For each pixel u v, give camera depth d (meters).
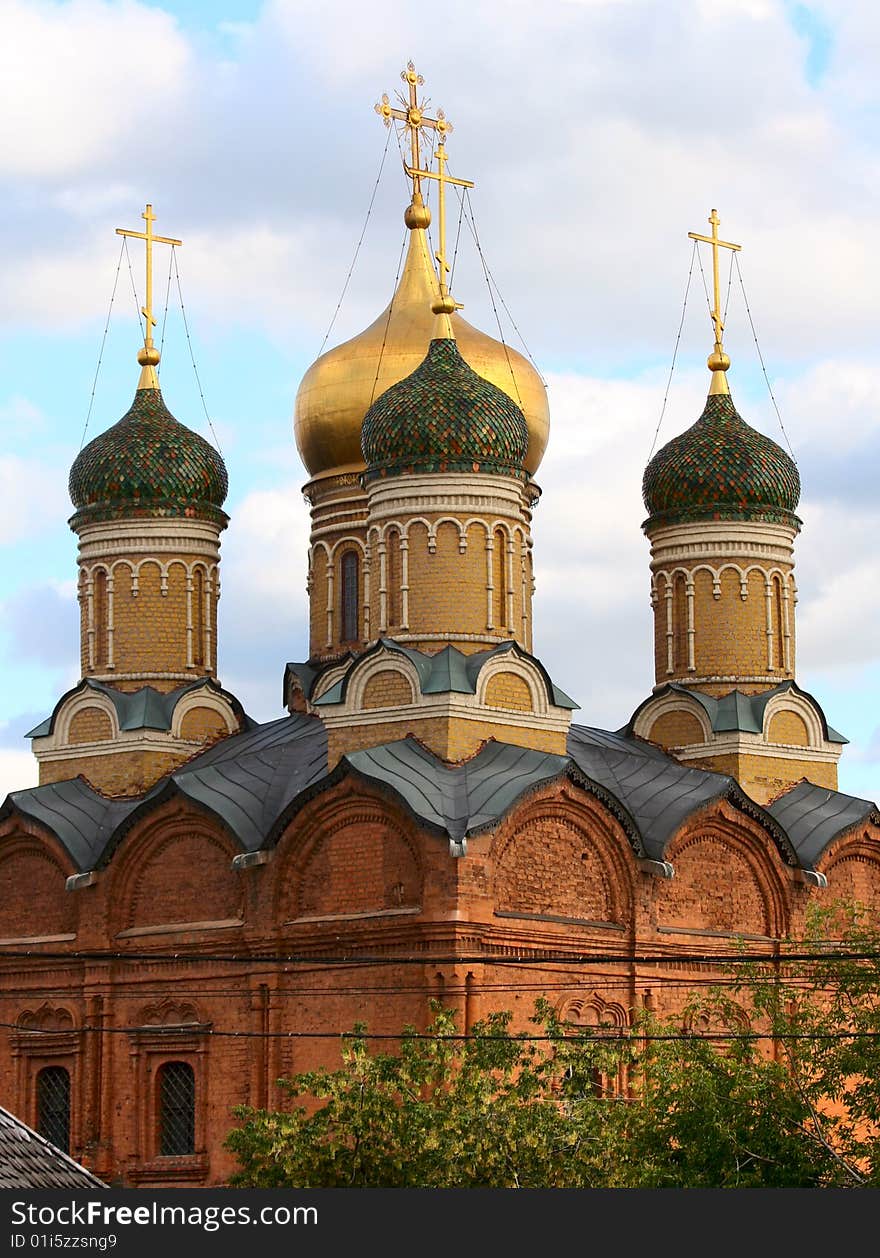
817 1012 54.06
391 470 68.81
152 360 78.06
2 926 71.25
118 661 75.12
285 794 67.94
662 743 75.69
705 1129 50.66
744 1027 60.28
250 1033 65.38
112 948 68.44
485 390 69.38
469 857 62.09
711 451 76.44
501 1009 62.53
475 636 67.81
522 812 63.97
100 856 68.81
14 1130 42.56
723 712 74.69
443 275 71.44
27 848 71.12
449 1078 52.19
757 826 69.94
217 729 75.12
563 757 65.69
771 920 70.06
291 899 65.19
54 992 69.69
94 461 76.00
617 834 66.12
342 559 79.12
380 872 63.62
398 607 68.31
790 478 77.00
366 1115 50.72
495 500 68.69
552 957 60.88
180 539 75.75
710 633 76.00
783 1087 52.62
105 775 73.56
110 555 75.62
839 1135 52.12
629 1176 49.81
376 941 63.22
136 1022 67.94
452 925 61.53
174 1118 67.31
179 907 67.75
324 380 79.50
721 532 76.19
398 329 79.62
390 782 63.34
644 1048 55.78
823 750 75.88
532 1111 50.41
